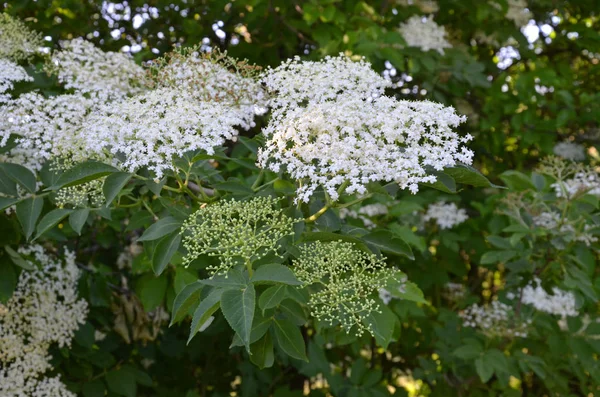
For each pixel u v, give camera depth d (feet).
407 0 19.93
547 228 13.61
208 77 9.35
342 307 8.29
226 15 18.89
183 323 17.24
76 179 8.06
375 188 7.68
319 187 8.69
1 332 12.05
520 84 20.22
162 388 17.30
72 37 18.17
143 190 10.21
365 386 16.20
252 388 17.02
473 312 16.94
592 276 16.33
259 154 8.13
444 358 16.70
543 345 17.10
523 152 22.50
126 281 15.61
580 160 20.80
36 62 14.02
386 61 19.03
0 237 10.75
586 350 16.06
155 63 10.19
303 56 18.48
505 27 21.21
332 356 19.97
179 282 11.13
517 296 15.46
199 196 10.33
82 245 16.35
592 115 20.35
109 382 14.07
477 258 19.40
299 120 7.64
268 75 9.18
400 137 7.66
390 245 8.77
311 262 7.70
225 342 17.51
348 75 8.98
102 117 8.38
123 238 16.55
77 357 14.29
